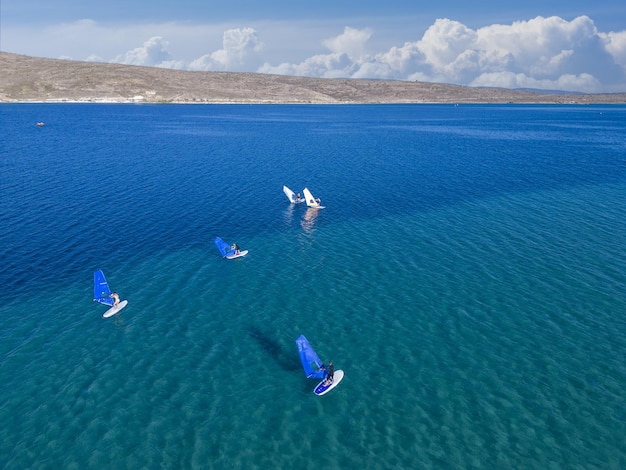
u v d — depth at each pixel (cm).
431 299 3862
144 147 11700
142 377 2919
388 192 7375
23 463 2295
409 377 2927
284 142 13112
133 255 4800
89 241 5147
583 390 2795
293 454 2366
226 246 4759
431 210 6394
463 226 5706
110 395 2756
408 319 3562
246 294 3984
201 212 6262
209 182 7950
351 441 2447
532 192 7362
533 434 2478
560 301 3803
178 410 2650
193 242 5191
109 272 4391
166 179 8131
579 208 6438
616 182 8031
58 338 3316
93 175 8338
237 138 13850
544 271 4366
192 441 2438
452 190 7512
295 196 6981
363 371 2988
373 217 6100
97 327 3466
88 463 2298
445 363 3053
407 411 2650
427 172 8975
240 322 3547
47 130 14625
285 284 4169
